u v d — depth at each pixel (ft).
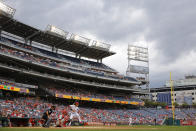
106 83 235.20
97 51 239.30
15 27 177.78
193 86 371.15
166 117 211.82
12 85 144.15
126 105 249.34
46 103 169.68
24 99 161.38
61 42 209.77
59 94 176.24
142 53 288.10
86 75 202.28
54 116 137.28
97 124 157.99
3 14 157.48
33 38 199.31
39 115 137.08
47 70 188.96
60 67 184.14
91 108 205.98
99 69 244.83
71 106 71.67
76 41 212.84
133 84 252.01
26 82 181.06
